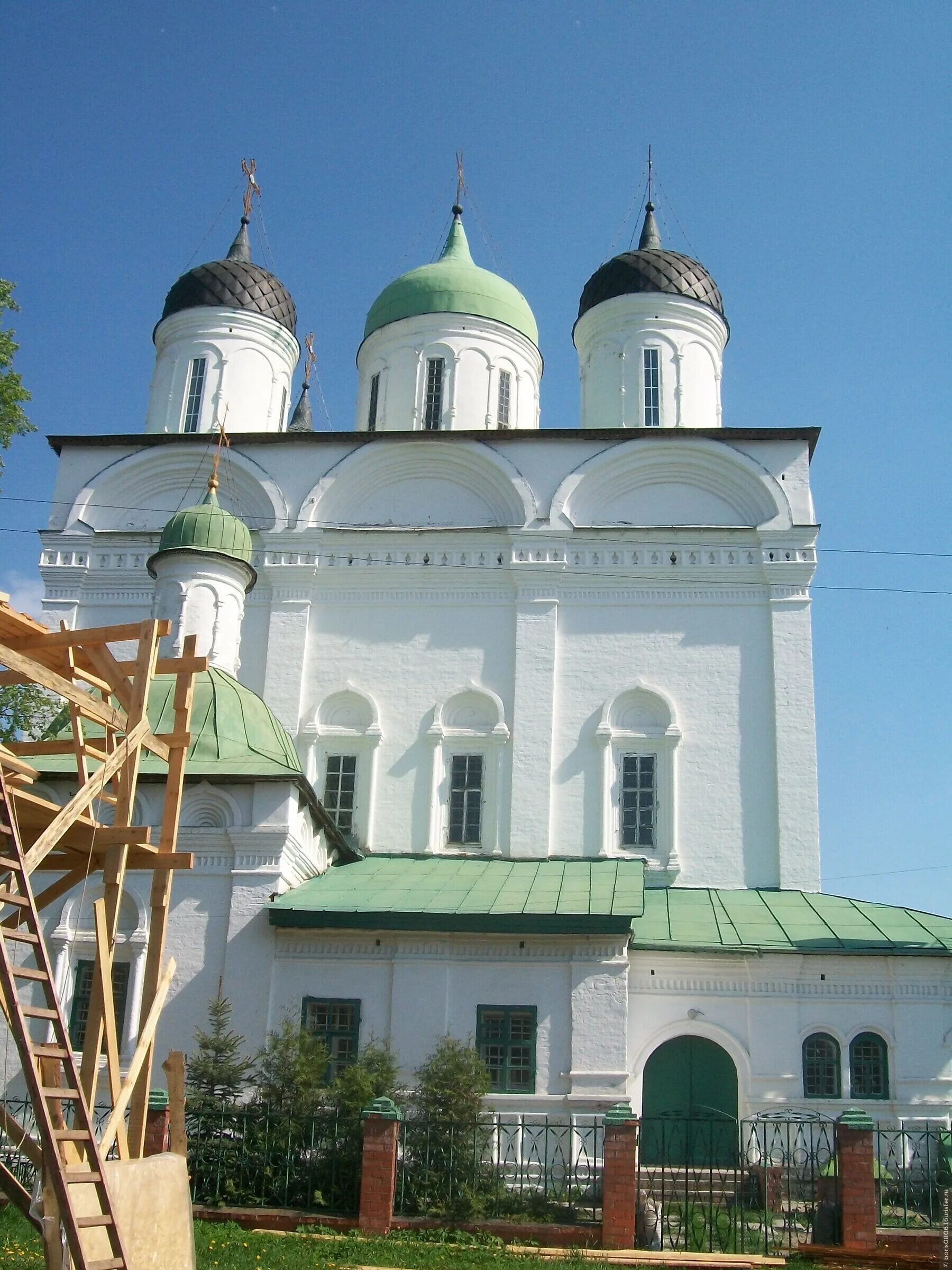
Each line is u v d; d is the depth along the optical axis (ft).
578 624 82.89
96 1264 29.68
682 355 97.76
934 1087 61.52
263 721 70.13
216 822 64.85
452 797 80.48
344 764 81.71
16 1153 50.21
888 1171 59.06
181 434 90.27
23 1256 38.45
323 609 85.30
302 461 89.35
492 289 101.81
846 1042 62.80
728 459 85.66
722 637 81.82
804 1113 60.39
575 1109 58.75
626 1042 59.77
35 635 39.68
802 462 85.30
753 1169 55.47
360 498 88.99
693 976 64.59
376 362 101.76
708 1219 49.06
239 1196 48.98
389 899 64.28
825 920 68.33
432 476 88.99
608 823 78.02
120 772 38.73
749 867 76.59
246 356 100.17
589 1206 50.11
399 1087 55.01
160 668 41.63
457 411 97.60
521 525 85.05
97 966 36.32
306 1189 49.26
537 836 77.82
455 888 67.00
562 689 81.46
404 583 85.10
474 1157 49.70
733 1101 63.57
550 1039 60.34
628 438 86.84
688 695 80.69
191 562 76.43
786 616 81.61
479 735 81.00
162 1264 33.40
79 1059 60.95
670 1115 52.54
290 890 65.46
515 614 83.56
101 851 40.16
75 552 88.43
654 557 83.61
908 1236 46.24
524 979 61.52
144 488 90.79
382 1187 46.75
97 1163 30.99
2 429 72.74
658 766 79.51
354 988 61.98
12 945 63.26
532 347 103.19
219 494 90.02
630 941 63.36
